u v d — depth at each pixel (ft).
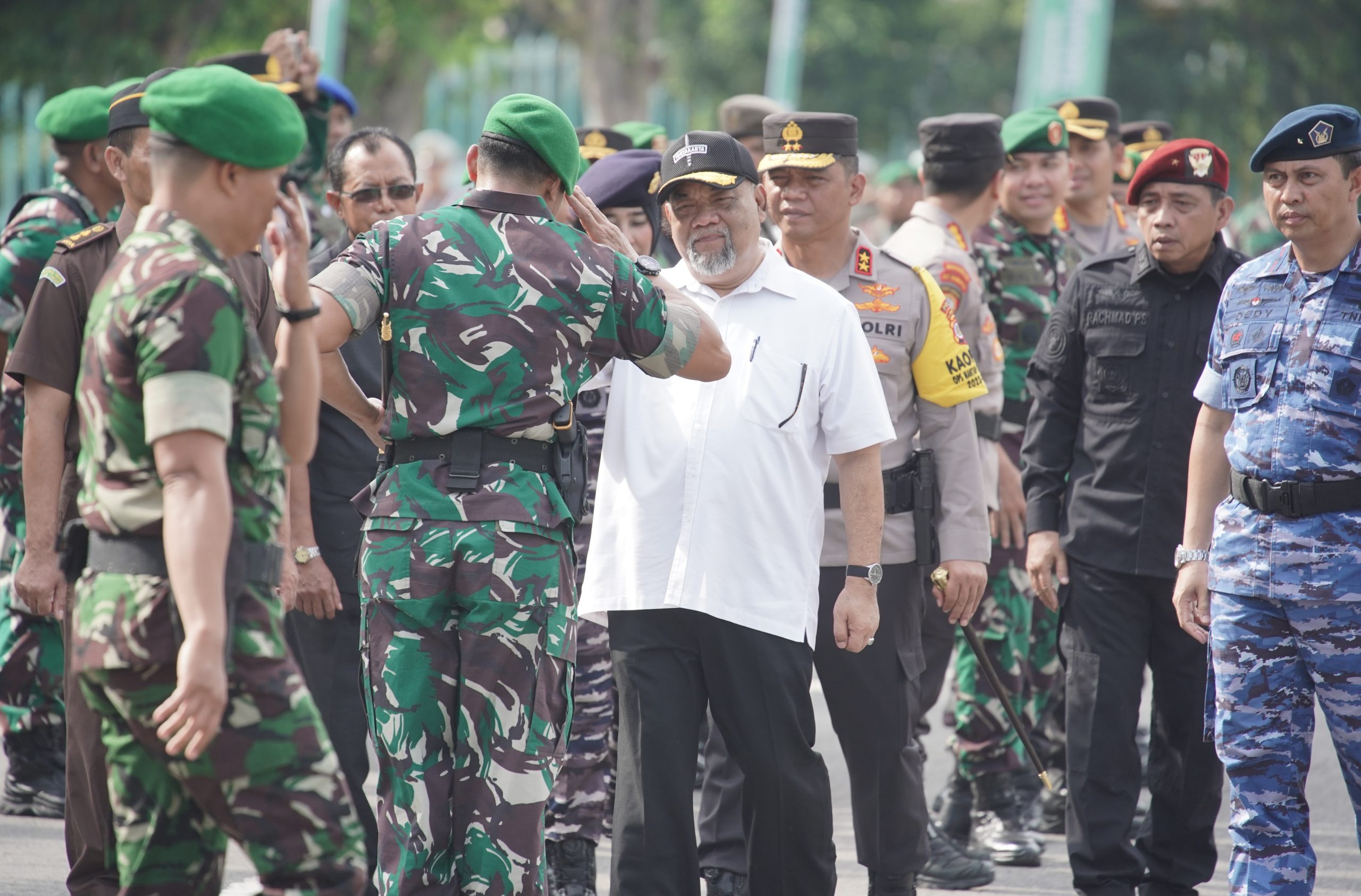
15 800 55.36
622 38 280.31
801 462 40.32
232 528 28.25
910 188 112.68
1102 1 129.49
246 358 28.60
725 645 39.45
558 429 36.81
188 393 27.20
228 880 49.88
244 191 29.22
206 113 28.45
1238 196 289.12
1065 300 48.80
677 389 40.55
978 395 45.78
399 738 35.96
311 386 31.14
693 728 40.06
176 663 28.17
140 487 28.14
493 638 35.83
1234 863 40.70
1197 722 46.06
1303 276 40.22
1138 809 62.08
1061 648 47.93
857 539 40.98
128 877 30.14
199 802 29.19
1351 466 39.04
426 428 36.09
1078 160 70.85
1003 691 47.91
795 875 40.29
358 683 46.01
